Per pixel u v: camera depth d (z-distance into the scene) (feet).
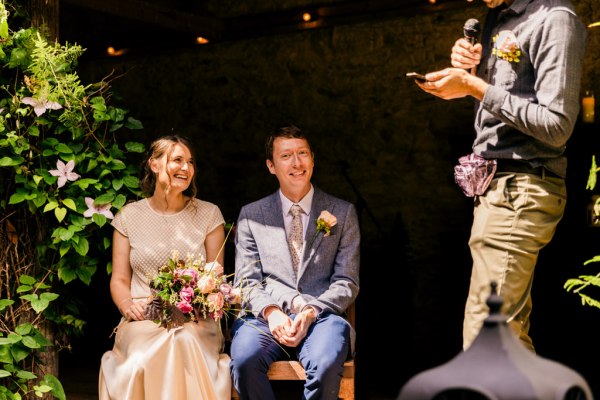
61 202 11.87
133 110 23.07
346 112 20.35
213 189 22.00
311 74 20.74
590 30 17.60
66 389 16.76
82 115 12.01
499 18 9.04
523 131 8.60
